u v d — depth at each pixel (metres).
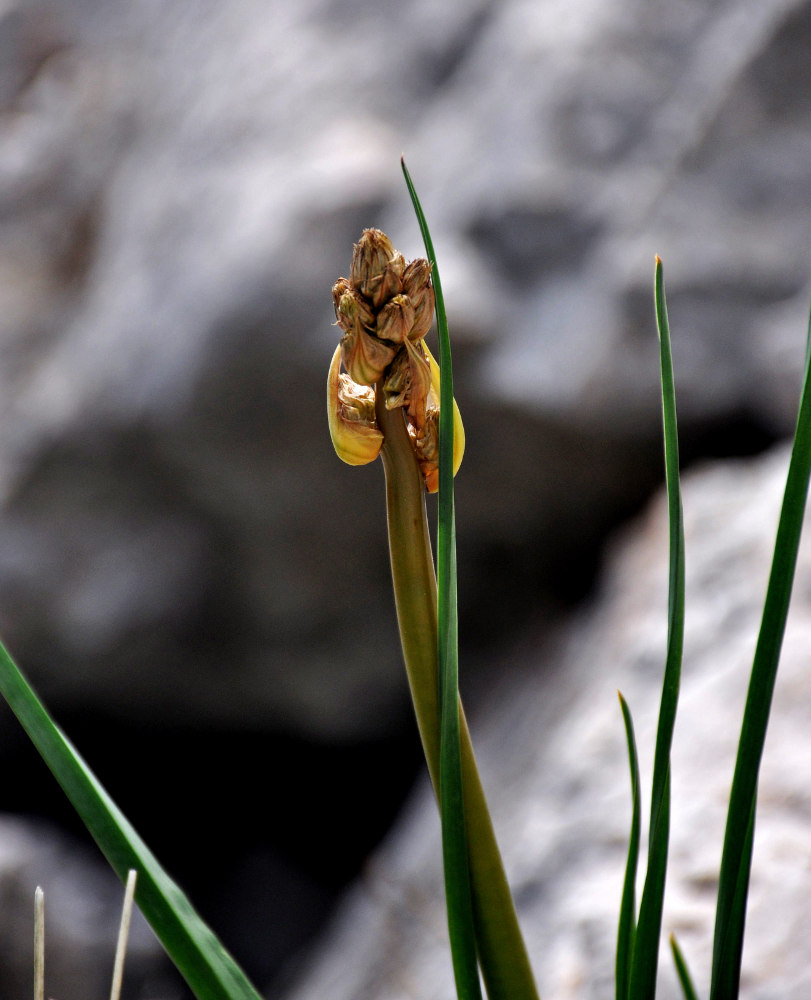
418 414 0.73
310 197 3.13
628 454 2.85
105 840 0.75
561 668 2.57
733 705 1.69
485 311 2.85
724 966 0.76
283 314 3.02
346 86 3.48
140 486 3.38
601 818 1.69
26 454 3.50
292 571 3.32
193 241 3.44
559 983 1.42
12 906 3.58
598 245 2.88
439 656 0.72
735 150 2.85
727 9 2.98
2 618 3.58
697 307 2.79
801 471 0.74
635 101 2.96
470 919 0.73
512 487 2.95
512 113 3.07
